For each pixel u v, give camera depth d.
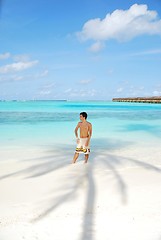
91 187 6.14
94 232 3.99
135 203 5.14
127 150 11.50
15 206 5.01
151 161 9.18
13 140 14.21
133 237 3.84
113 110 50.53
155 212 4.71
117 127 21.39
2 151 11.02
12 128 20.03
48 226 4.18
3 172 7.55
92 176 7.10
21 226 4.18
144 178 6.88
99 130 19.38
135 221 4.36
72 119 28.55
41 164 8.63
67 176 7.12
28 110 48.50
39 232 3.99
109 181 6.61
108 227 4.15
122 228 4.11
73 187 6.15
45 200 5.32
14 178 6.92
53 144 13.01
